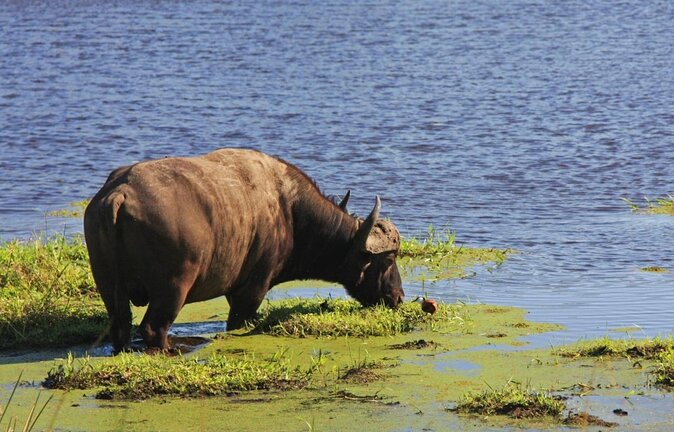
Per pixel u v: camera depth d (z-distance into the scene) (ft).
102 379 113.70
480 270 169.78
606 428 102.32
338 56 449.48
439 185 238.27
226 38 494.59
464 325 138.41
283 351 126.52
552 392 112.06
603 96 359.66
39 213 208.95
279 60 435.94
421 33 522.06
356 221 144.25
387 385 114.42
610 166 258.57
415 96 359.46
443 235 194.59
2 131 295.07
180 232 121.70
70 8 595.47
